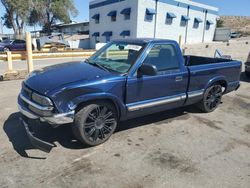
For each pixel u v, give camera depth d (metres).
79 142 4.11
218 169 3.57
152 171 3.45
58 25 54.16
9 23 45.22
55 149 3.88
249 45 26.81
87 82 3.71
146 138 4.41
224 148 4.21
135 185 3.14
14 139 4.13
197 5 36.28
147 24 29.95
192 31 36.91
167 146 4.16
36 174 3.26
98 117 3.95
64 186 3.06
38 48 26.17
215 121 5.41
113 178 3.25
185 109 6.06
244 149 4.21
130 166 3.54
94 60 4.79
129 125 4.92
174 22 33.44
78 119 3.73
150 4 29.53
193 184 3.21
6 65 11.62
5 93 6.88
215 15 40.62
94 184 3.12
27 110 3.77
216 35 42.53
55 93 3.48
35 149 3.85
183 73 4.90
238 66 6.18
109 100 4.00
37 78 3.92
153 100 4.55
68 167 3.44
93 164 3.54
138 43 4.54
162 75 4.55
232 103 6.84
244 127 5.16
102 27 34.50
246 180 3.35
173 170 3.49
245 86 9.00
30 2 41.75
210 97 5.79
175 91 4.89
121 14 30.73
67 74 3.93
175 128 4.91
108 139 4.26
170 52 4.75
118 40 5.07
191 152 4.01
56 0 46.41
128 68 4.18
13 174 3.24
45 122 3.67
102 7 33.81
